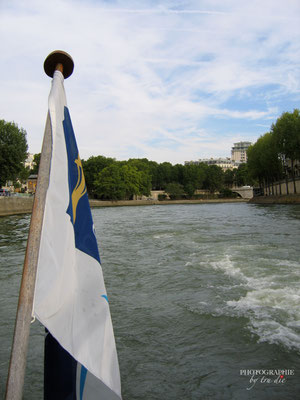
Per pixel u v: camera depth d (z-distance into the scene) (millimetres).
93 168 96438
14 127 49281
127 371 4727
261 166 76500
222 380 4449
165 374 4637
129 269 10492
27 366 4938
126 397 4168
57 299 1804
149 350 5301
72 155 2340
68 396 1973
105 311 2053
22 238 18109
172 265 10867
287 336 5551
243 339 5500
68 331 1818
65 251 1957
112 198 93938
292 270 9773
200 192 136375
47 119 2074
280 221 26453
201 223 26312
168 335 5789
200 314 6582
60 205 2012
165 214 42594
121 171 95250
